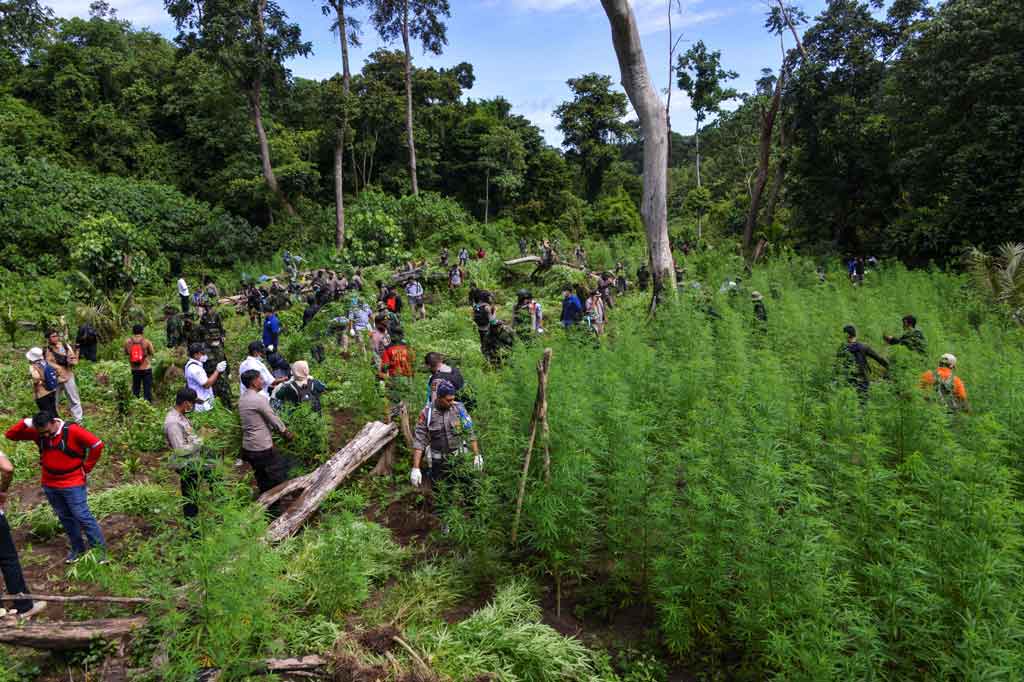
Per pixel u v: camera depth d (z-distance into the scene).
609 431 5.78
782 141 35.94
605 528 5.33
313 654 4.31
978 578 3.57
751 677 4.13
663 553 4.69
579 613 5.02
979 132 26.66
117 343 16.55
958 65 27.17
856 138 33.06
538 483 5.35
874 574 3.83
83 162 44.59
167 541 4.73
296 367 8.13
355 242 31.34
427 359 6.73
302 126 54.09
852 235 36.91
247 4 36.66
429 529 6.42
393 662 4.19
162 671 3.84
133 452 8.84
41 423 5.38
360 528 5.42
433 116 60.19
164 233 37.53
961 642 3.62
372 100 52.91
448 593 5.13
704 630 4.40
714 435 5.43
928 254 29.09
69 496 5.55
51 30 56.44
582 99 71.00
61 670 4.37
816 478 5.45
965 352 9.95
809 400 7.61
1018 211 24.58
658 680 4.28
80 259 24.34
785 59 31.73
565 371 7.67
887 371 9.08
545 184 66.06
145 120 49.78
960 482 4.23
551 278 25.33
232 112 46.16
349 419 10.05
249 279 28.25
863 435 5.25
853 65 32.41
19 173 33.78
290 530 6.07
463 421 6.11
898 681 3.79
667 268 14.88
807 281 22.22
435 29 43.22
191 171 47.84
